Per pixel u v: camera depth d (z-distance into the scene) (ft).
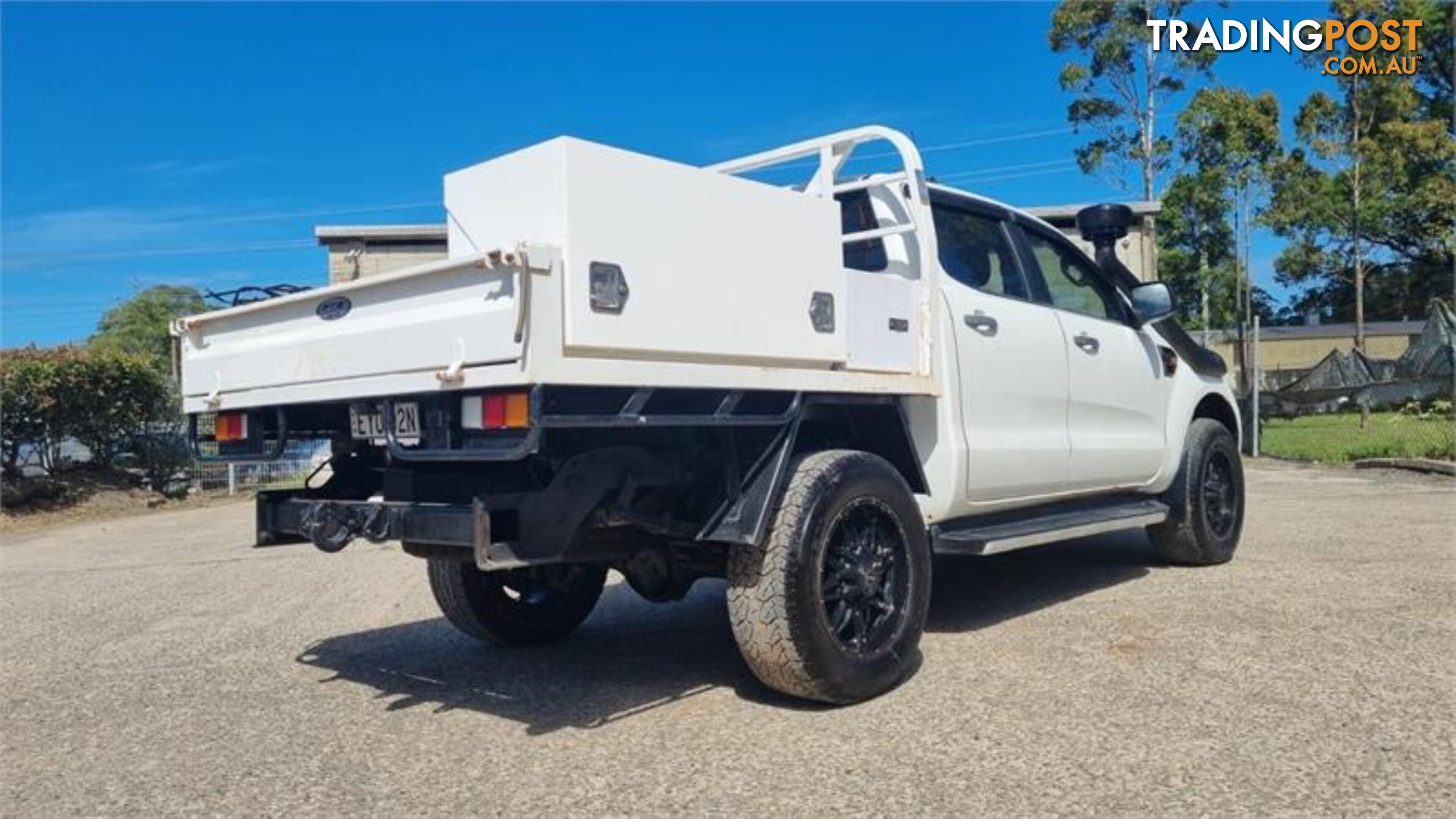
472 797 11.05
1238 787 10.47
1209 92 96.78
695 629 18.83
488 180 11.82
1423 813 9.76
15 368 54.75
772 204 13.08
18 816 11.05
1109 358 19.88
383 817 10.62
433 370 11.54
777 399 13.46
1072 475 18.56
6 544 42.83
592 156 11.18
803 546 12.78
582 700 14.42
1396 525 27.25
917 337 15.51
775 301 13.00
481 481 12.76
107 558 33.96
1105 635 16.53
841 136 16.69
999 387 16.92
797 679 12.92
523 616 17.53
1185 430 21.77
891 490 14.08
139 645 19.20
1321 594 18.89
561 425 10.82
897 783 10.89
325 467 15.20
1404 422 62.90
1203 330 92.94
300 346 13.34
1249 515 30.53
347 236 58.44
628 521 12.83
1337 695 13.16
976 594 20.22
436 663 16.88
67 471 57.98
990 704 13.29
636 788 11.12
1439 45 103.19
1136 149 112.06
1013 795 10.46
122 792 11.62
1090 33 111.65
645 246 11.57
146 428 61.05
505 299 10.73
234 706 14.89
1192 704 12.98
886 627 13.98
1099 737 11.98
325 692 15.37
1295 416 77.10
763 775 11.29
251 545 34.86
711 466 13.21
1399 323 150.71
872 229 16.53
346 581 25.72
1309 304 155.84
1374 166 100.42
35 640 20.18
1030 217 19.60
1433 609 17.47
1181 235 98.17
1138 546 25.31
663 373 11.70
